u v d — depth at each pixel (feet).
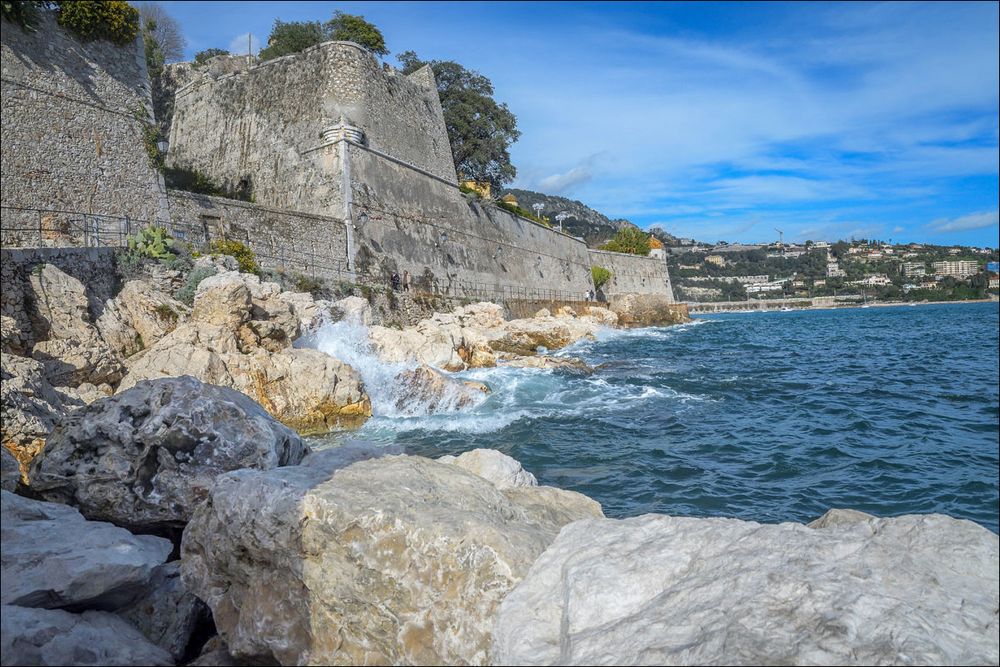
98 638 14.39
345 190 107.45
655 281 279.49
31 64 62.13
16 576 14.88
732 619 10.28
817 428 56.08
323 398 56.85
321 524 14.53
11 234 58.44
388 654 13.75
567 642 11.46
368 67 120.67
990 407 66.44
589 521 15.40
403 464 17.93
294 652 14.37
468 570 13.71
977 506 36.11
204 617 18.34
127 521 21.15
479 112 178.19
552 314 167.73
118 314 55.77
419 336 86.99
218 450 21.40
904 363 107.86
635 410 64.54
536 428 56.70
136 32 73.15
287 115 118.73
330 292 92.07
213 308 57.52
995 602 10.36
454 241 136.15
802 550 11.95
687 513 34.96
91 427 21.94
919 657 8.89
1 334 42.47
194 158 135.03
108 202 68.44
